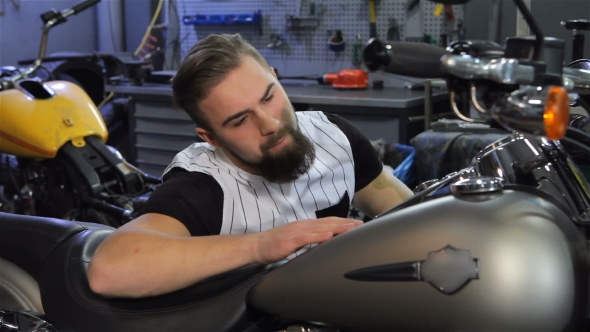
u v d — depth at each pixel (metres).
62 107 2.08
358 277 0.75
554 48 0.70
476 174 0.87
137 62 3.14
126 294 0.88
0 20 3.79
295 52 3.38
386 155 2.43
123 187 2.01
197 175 1.00
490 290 0.68
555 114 0.62
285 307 0.81
